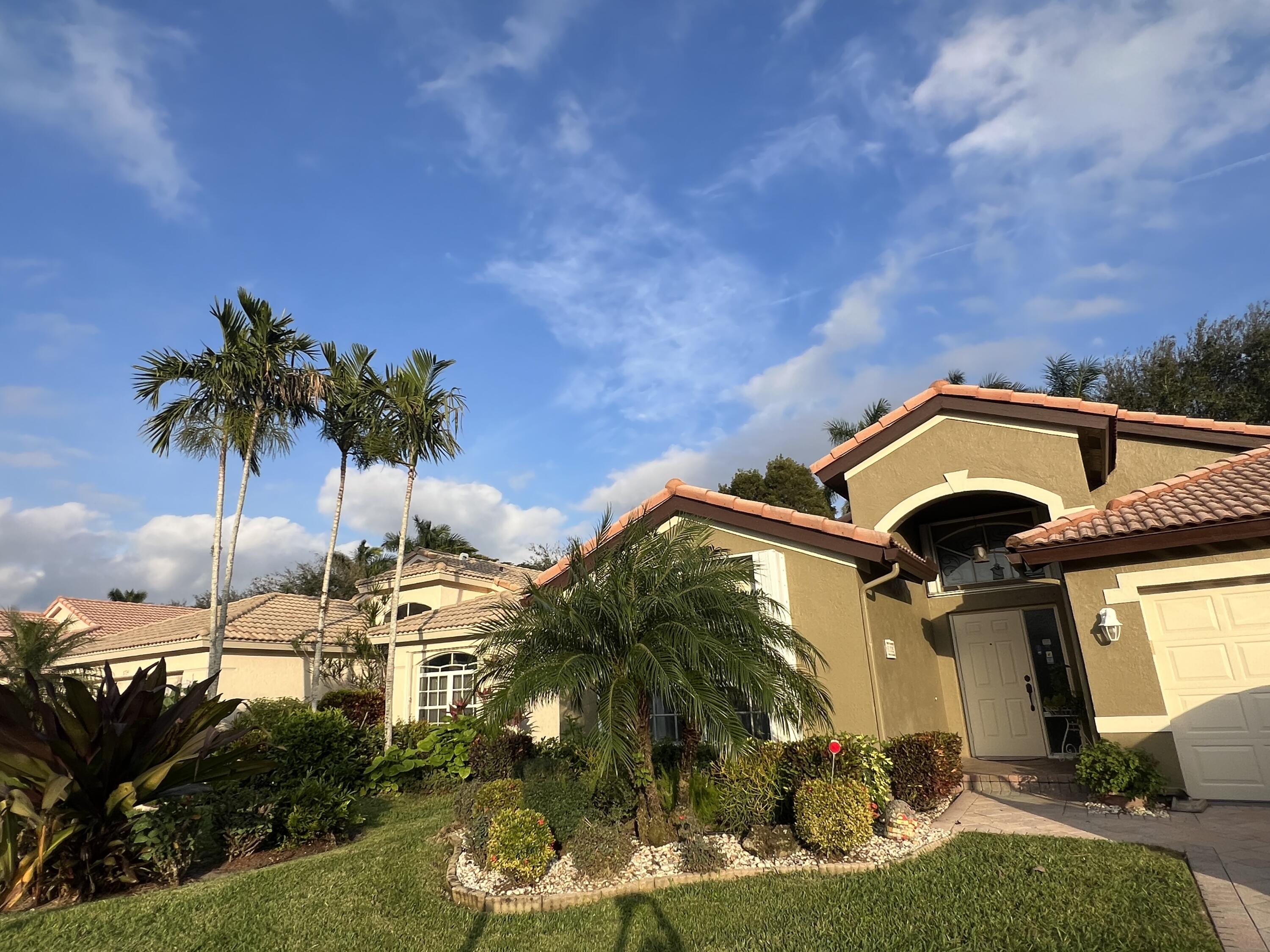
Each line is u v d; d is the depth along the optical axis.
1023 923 5.87
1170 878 6.49
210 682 9.37
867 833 7.97
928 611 14.87
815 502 38.69
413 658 20.92
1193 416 28.47
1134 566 10.31
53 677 14.72
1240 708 9.56
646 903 7.26
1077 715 12.94
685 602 8.46
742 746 7.80
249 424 17.69
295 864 9.18
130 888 8.54
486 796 9.54
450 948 6.58
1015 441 12.82
